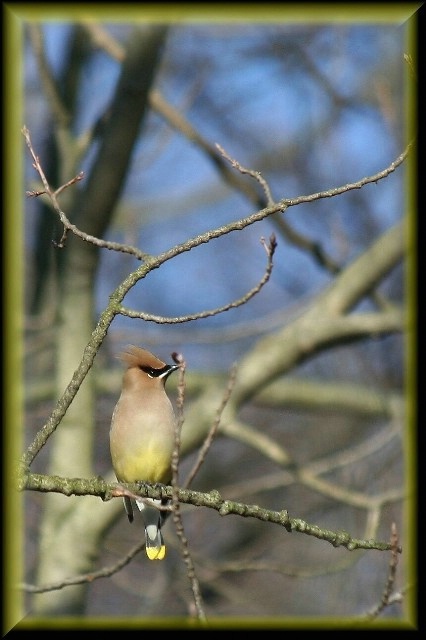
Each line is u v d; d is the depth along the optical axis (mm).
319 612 14961
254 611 15273
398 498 11977
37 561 13320
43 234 15781
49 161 15445
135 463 9352
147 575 16281
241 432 13656
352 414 15953
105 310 7516
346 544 7648
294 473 13141
